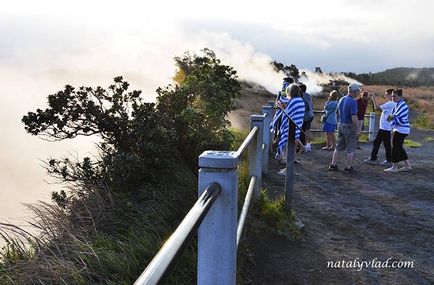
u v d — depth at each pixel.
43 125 5.04
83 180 4.75
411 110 30.38
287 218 5.07
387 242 4.93
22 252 3.40
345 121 8.40
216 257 2.22
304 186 7.21
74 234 3.53
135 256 3.41
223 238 2.20
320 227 5.29
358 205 6.28
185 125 5.69
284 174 7.71
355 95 8.31
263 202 5.10
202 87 6.15
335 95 11.26
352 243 4.84
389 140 9.41
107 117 5.04
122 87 5.18
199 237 2.23
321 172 8.47
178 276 3.41
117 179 4.58
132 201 4.29
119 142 5.16
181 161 5.37
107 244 3.45
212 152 2.31
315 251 4.53
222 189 2.17
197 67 6.98
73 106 5.02
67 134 5.15
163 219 4.07
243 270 3.86
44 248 3.32
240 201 4.85
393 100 8.77
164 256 1.33
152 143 4.79
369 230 5.29
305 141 10.79
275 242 4.59
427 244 4.91
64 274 3.01
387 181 7.90
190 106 6.08
